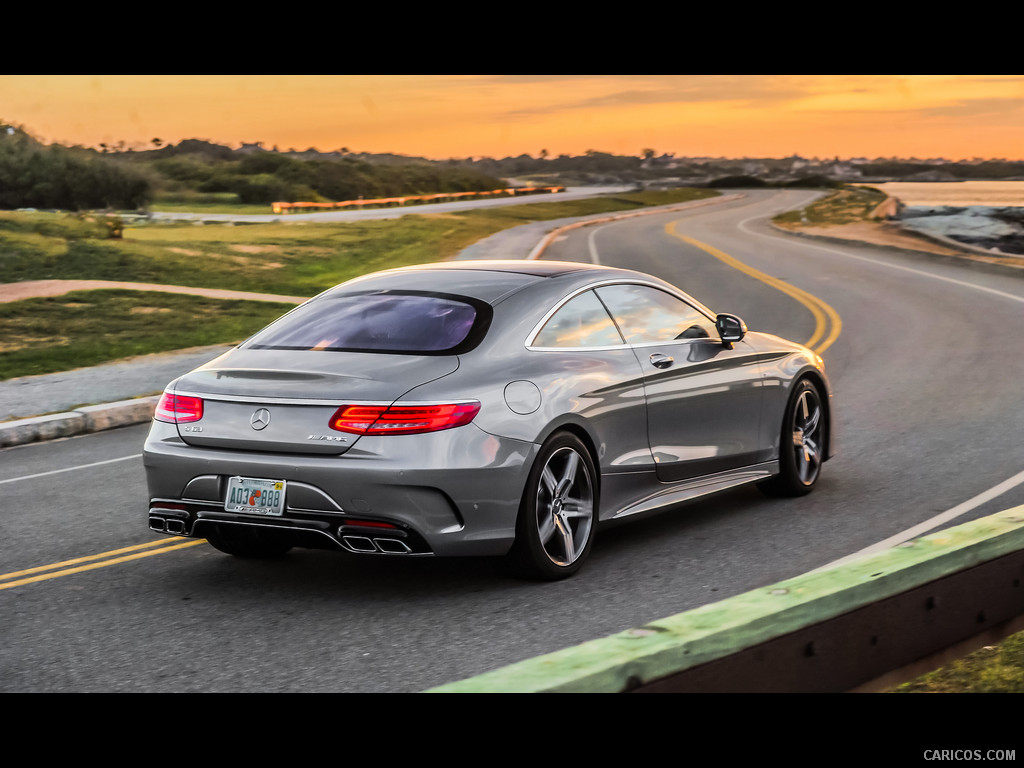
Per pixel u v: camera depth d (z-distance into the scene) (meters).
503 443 5.14
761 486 7.40
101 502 7.99
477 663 4.32
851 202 80.12
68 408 12.20
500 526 5.18
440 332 5.44
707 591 5.28
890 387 12.19
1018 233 39.72
